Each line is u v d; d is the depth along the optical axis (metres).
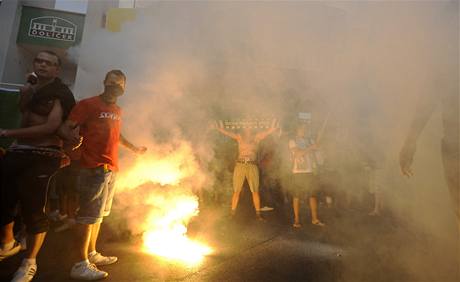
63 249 2.04
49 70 1.56
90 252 1.81
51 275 1.63
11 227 1.64
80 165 1.62
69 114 1.57
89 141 1.61
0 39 4.40
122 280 1.63
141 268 1.81
